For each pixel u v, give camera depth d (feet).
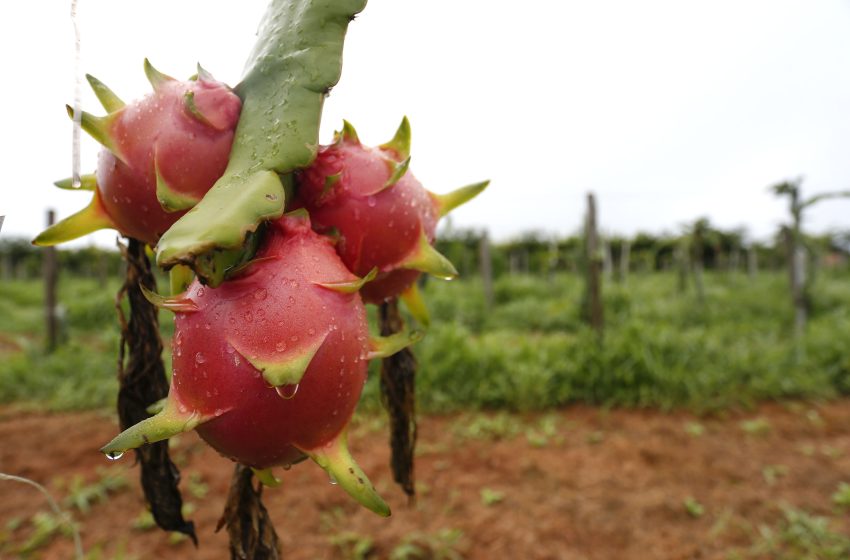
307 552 12.32
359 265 3.14
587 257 33.40
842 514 13.70
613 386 21.35
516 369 21.75
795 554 12.13
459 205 3.91
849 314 30.99
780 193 28.91
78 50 2.51
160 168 2.77
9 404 22.22
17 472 15.87
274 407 2.48
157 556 12.16
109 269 81.20
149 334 4.04
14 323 42.01
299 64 2.78
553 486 14.98
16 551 12.30
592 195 25.89
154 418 2.48
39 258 101.35
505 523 13.33
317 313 2.50
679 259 54.90
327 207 3.06
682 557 12.16
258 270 2.53
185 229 2.19
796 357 23.75
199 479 15.39
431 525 13.29
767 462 16.35
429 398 21.04
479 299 47.19
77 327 38.86
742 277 69.15
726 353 23.93
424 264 3.29
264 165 2.60
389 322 4.62
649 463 16.29
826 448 17.21
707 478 15.40
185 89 2.87
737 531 13.00
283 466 2.82
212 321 2.49
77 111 2.49
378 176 3.16
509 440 18.01
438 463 16.40
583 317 33.81
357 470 2.67
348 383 2.61
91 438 18.38
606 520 13.46
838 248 73.20
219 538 12.84
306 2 2.88
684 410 20.57
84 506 13.80
